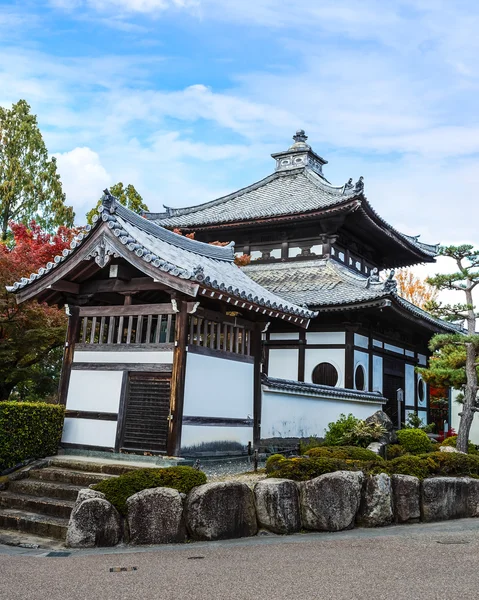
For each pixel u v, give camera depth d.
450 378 17.94
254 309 13.35
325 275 25.56
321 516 9.55
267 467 11.42
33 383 23.95
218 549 8.19
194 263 14.30
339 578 6.53
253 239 28.39
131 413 12.37
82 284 13.61
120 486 9.05
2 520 9.78
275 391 15.26
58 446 12.83
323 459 10.48
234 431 13.56
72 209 36.56
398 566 7.06
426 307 17.55
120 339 12.95
